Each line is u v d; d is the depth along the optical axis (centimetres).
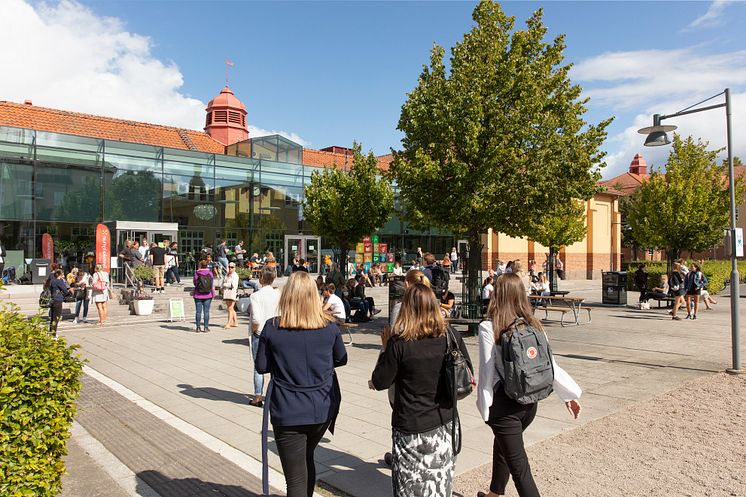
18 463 325
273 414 340
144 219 2489
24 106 2736
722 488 419
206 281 1371
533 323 356
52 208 2259
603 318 1659
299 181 3002
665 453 498
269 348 348
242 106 4550
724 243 865
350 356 1027
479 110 1184
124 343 1191
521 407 354
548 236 2262
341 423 607
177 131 3309
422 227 1472
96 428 589
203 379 838
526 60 1324
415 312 331
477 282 1320
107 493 417
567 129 1288
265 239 2853
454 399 323
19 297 1614
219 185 2716
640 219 2695
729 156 846
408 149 1390
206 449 524
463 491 418
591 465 469
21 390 331
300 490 335
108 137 2848
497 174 1209
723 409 646
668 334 1308
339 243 2527
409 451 322
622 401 688
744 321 1581
